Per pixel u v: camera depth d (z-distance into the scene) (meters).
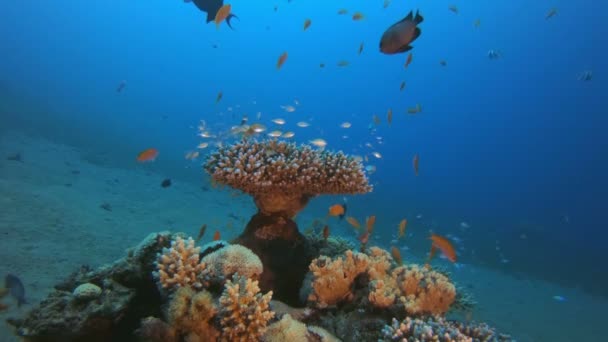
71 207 9.05
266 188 4.10
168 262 3.45
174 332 3.01
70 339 3.14
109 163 17.47
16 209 7.84
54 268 5.91
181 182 17.77
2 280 5.09
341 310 3.88
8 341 3.69
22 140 15.77
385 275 4.25
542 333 9.91
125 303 3.46
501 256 20.73
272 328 3.05
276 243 4.49
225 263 3.46
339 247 5.30
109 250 7.34
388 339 3.24
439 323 3.43
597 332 11.34
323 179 4.20
